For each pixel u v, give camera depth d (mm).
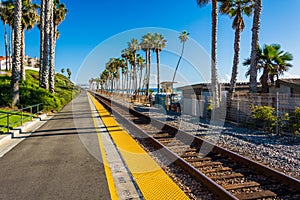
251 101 13023
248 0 18781
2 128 9742
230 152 6734
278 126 10492
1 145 8148
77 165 5855
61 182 4770
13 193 4273
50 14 22328
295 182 4605
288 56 19672
